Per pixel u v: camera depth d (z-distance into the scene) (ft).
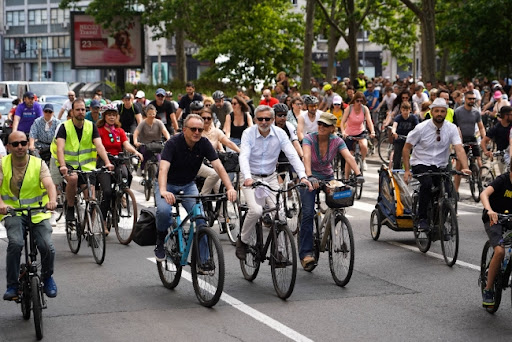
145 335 30.55
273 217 36.94
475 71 162.81
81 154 47.21
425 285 38.83
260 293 37.09
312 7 151.74
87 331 31.19
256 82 186.80
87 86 199.52
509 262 32.50
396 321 32.40
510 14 156.46
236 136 57.06
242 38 187.62
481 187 68.08
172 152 35.73
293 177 51.60
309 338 30.01
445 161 46.16
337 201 38.09
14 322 32.71
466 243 50.14
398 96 74.64
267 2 194.29
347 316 33.09
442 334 30.68
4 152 49.06
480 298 36.37
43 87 154.30
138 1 202.69
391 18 185.16
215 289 34.14
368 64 304.09
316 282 39.40
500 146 63.05
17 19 383.45
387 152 100.17
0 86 153.38
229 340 29.81
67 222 47.55
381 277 40.55
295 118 71.10
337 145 40.14
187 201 36.50
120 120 70.74
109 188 49.65
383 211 49.60
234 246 48.98
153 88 193.47
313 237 40.68
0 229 56.70
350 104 70.90
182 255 36.19
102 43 208.03
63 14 371.56
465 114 67.31
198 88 186.80
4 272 42.83
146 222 38.04
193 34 202.80
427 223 45.42
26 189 32.68
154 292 37.50
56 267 43.52
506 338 30.27
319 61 311.27
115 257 46.09
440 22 174.19
